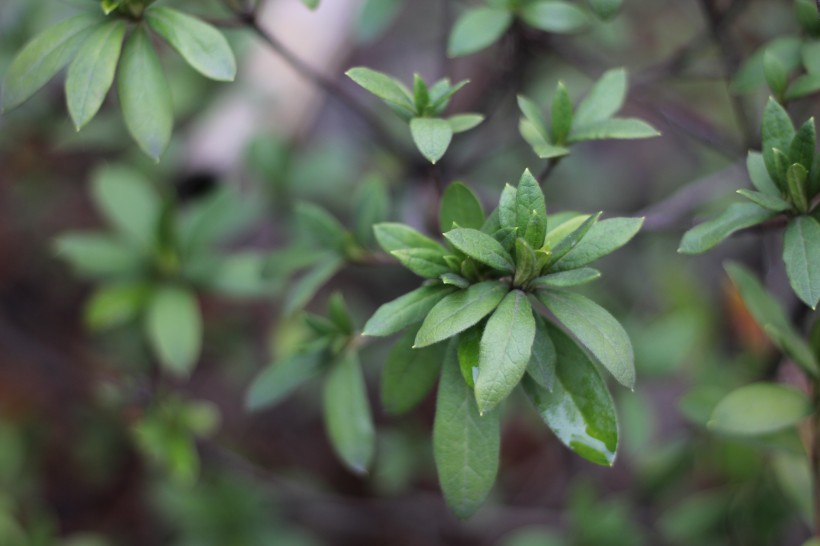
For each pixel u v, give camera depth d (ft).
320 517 2.42
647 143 2.66
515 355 1.29
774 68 1.47
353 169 2.37
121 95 1.44
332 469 2.51
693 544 1.90
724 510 1.85
